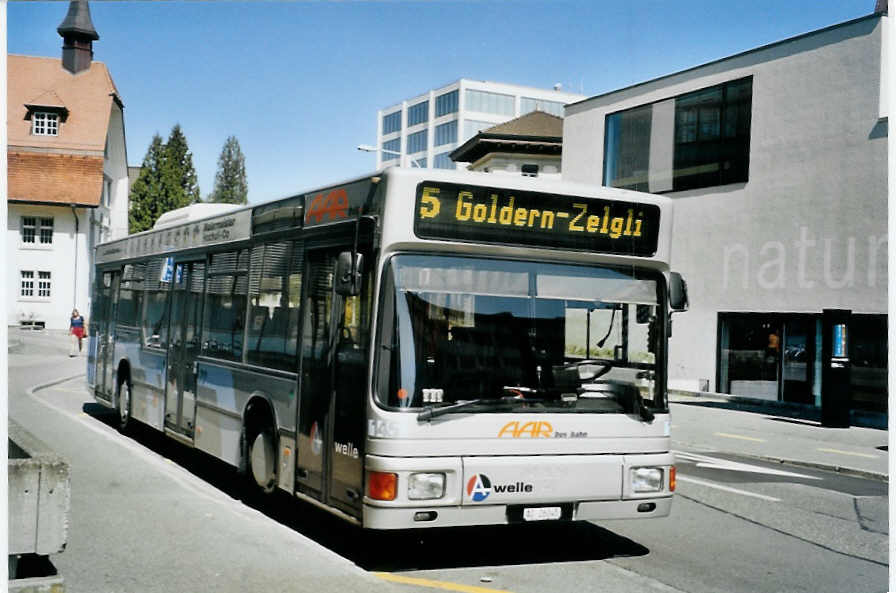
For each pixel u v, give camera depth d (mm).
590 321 7363
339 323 7492
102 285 16547
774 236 23141
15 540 4938
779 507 10453
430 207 6949
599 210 7473
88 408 18875
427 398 6773
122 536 7773
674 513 9898
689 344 25531
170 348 12273
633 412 7379
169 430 12109
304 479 7984
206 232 11344
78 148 55406
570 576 7070
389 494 6582
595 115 29312
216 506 9133
